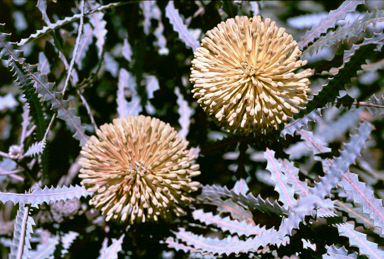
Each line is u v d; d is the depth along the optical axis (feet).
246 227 2.23
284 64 2.15
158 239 2.29
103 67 2.48
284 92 2.15
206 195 2.29
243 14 2.35
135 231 2.30
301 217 2.12
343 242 2.23
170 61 2.43
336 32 2.21
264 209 2.20
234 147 2.31
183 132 2.35
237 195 2.23
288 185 2.23
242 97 2.17
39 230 2.37
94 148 2.20
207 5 2.43
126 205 2.20
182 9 2.45
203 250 2.23
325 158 2.27
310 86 2.43
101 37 2.38
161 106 2.44
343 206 2.28
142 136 2.20
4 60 2.18
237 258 2.25
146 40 2.42
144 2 2.39
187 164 2.20
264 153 2.24
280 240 2.19
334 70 2.37
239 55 2.17
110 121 2.46
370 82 2.41
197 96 2.20
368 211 2.19
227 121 2.18
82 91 2.42
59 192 2.20
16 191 2.43
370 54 2.13
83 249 2.35
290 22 2.51
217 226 2.31
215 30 2.19
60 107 2.24
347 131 2.44
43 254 2.30
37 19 2.50
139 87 2.38
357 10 2.42
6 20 2.49
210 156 2.38
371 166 2.43
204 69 2.17
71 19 2.25
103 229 2.35
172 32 2.41
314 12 2.50
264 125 2.18
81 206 2.37
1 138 2.50
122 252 2.36
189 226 2.32
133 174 2.19
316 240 2.20
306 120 2.20
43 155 2.34
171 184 2.18
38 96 2.23
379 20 2.16
